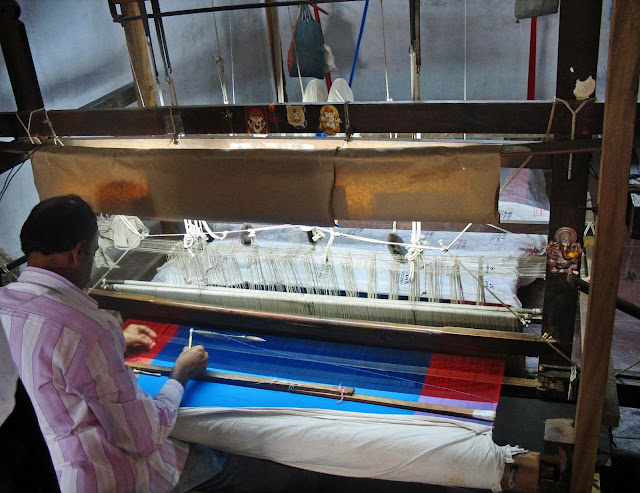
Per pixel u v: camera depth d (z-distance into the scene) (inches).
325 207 68.5
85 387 60.7
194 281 92.4
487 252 103.1
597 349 57.7
